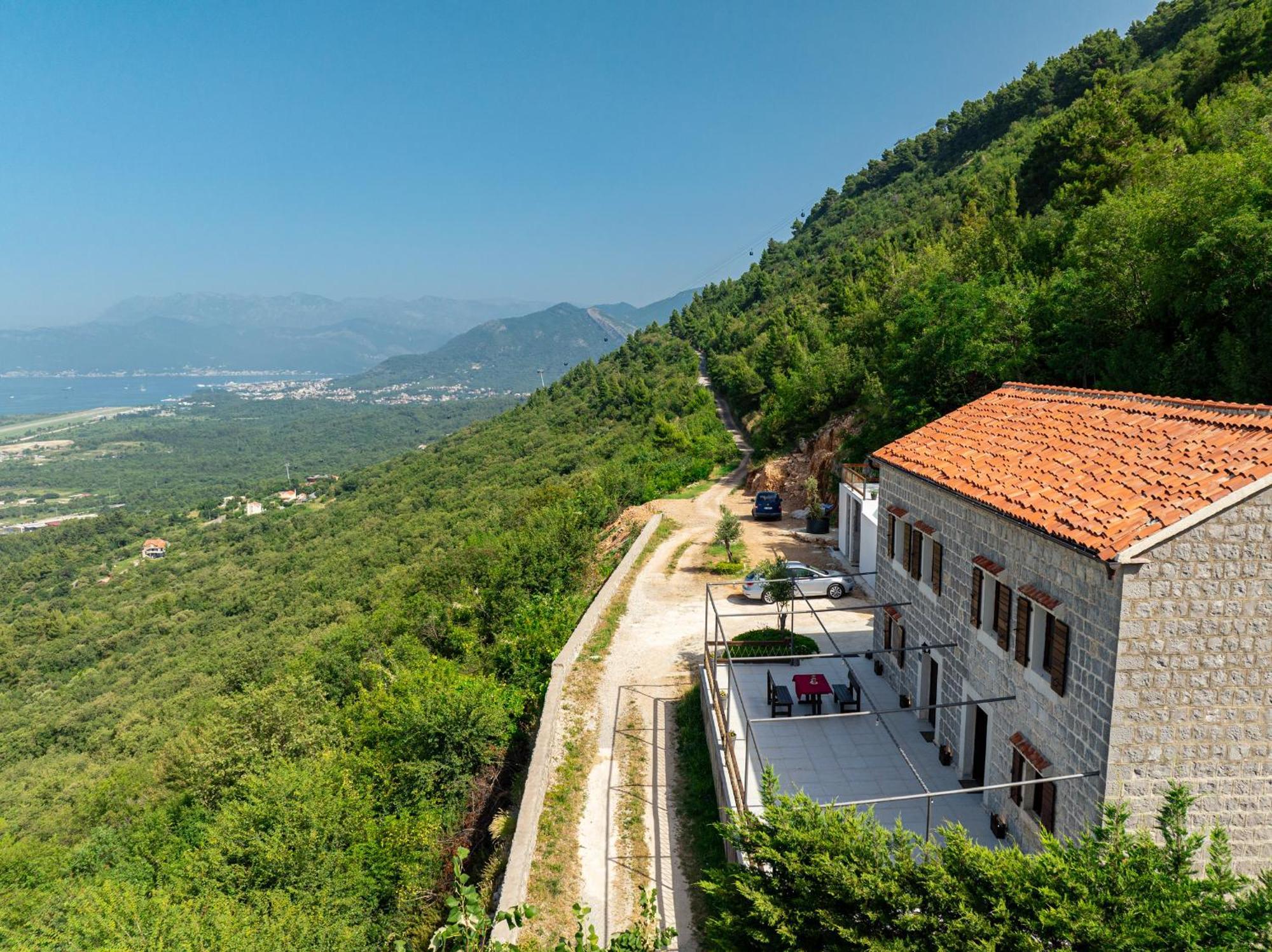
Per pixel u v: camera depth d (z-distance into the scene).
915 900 9.09
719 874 10.95
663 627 28.42
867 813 10.81
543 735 20.14
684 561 37.44
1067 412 17.06
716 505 51.06
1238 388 21.80
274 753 24.27
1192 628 10.79
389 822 18.81
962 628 16.62
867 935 9.20
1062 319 30.67
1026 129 116.75
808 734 19.20
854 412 46.06
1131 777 11.14
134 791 36.88
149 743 54.66
